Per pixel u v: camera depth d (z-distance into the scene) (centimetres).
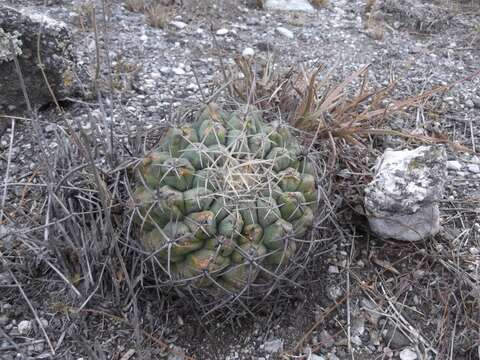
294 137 40
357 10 82
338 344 38
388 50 71
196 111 40
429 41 74
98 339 36
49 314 36
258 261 32
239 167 32
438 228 43
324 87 57
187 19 72
